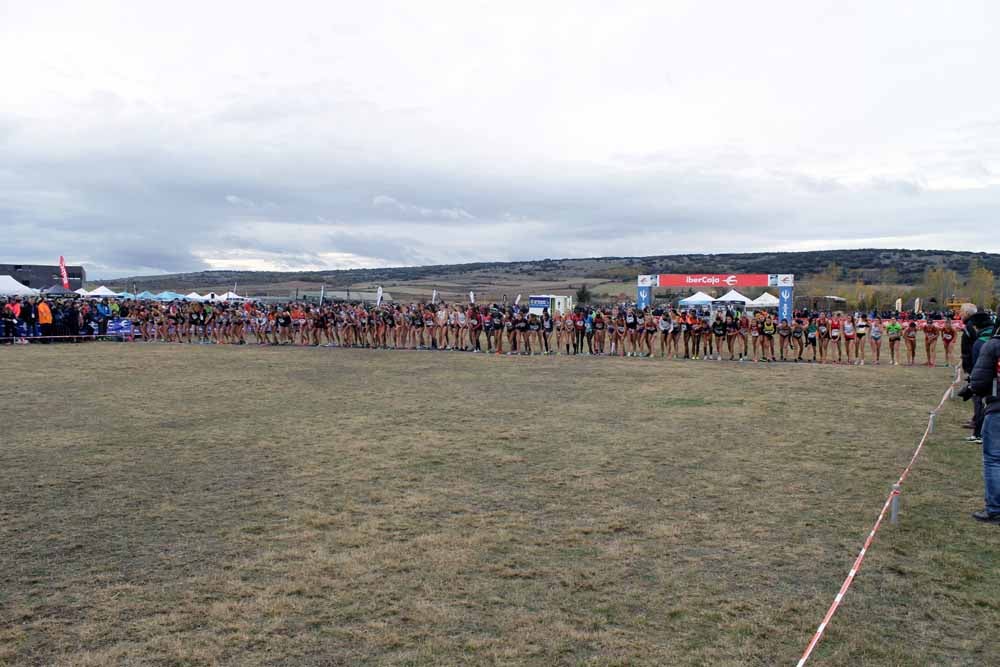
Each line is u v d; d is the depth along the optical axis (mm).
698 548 6031
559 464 9039
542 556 5816
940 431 11430
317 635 4430
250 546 6020
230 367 21406
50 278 69188
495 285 118438
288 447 10016
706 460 9297
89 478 8289
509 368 21547
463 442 10391
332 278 149875
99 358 24375
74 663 4074
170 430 11273
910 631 4574
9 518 6785
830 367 22391
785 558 5812
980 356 6965
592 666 4066
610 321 27859
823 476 8492
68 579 5312
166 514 6918
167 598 4980
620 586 5227
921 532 6492
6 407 13562
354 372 20156
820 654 4242
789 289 44625
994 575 5512
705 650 4273
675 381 18156
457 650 4242
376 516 6863
